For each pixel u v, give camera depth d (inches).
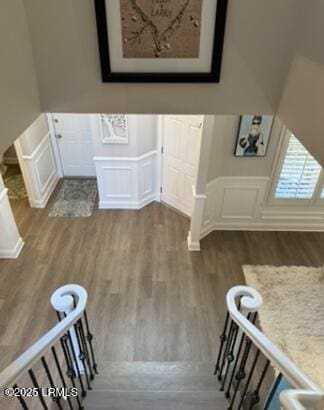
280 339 125.1
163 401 83.7
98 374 96.3
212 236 180.9
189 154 175.0
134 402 83.7
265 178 171.2
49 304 136.5
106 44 58.5
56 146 222.8
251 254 168.9
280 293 145.3
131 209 201.6
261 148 161.0
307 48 52.5
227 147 161.3
